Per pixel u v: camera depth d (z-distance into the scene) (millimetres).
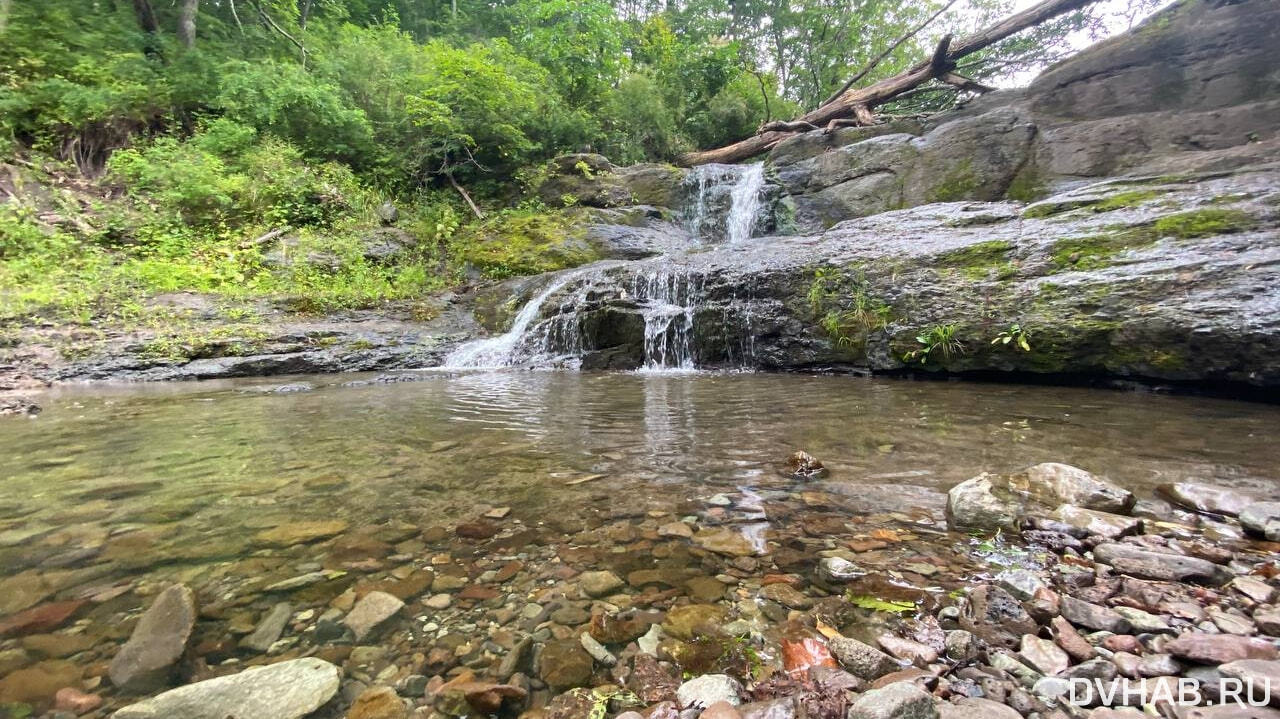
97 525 1755
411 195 12531
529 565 1518
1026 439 2818
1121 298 4309
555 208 12617
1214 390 3938
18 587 1343
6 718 896
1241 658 1049
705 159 16000
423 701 992
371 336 7418
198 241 8695
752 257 7348
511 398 4422
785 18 22609
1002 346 4766
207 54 11633
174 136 10172
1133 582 1385
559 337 7469
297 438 3010
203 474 2318
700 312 6684
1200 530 1712
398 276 9734
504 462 2529
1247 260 3990
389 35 14898
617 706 996
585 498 2043
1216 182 5340
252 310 7469
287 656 1099
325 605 1294
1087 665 1068
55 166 8906
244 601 1303
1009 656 1121
